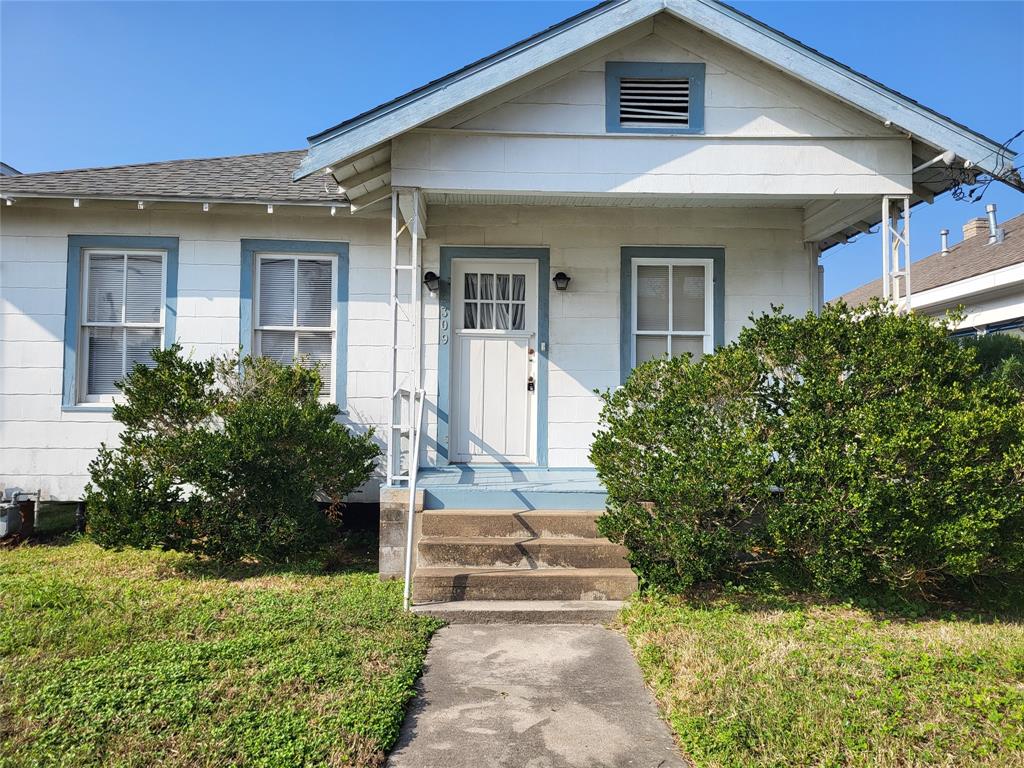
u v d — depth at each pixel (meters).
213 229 8.37
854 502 5.20
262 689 3.96
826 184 6.90
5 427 8.17
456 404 8.49
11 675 4.12
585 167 6.81
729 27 6.65
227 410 7.25
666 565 5.76
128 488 6.50
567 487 6.86
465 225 8.45
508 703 4.05
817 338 5.80
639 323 8.58
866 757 3.33
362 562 7.29
